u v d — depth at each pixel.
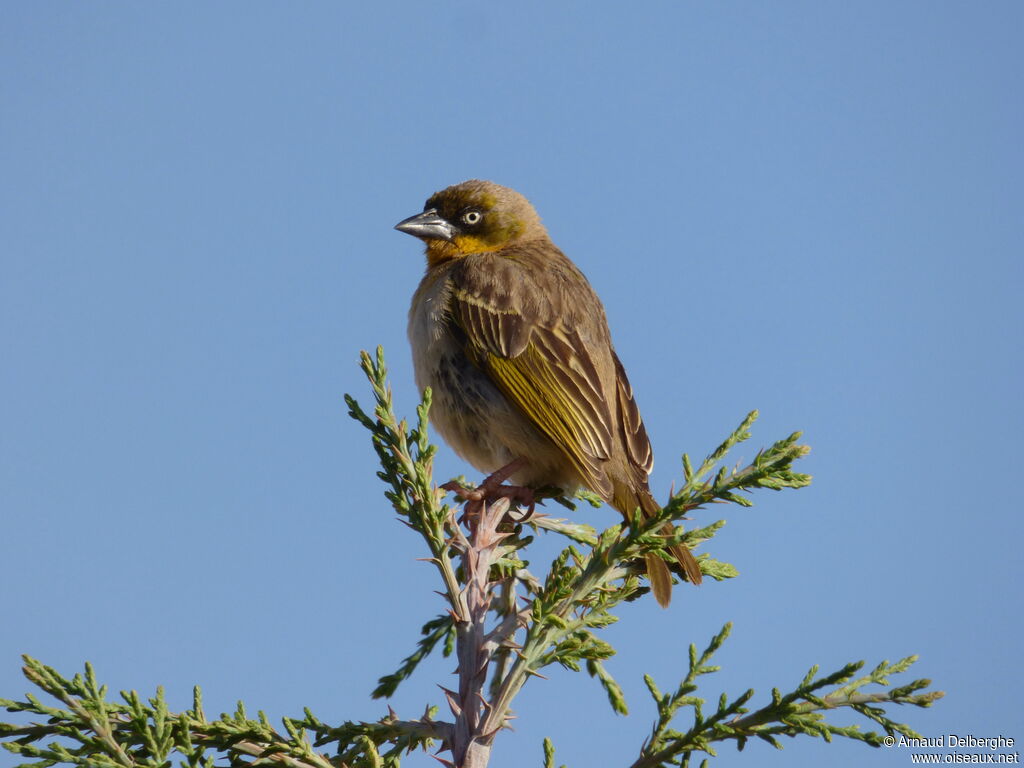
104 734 6.38
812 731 6.89
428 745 7.52
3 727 6.44
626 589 7.64
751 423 7.95
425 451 7.96
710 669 7.33
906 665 7.00
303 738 6.79
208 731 6.78
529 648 7.00
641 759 7.09
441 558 7.58
